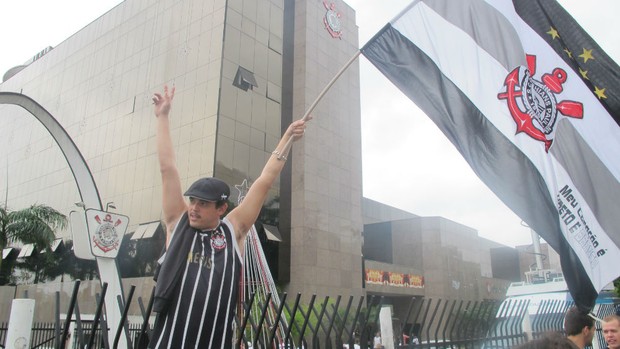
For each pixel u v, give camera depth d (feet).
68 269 110.93
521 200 16.98
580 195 17.07
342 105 116.88
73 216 30.78
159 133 11.00
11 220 90.89
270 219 98.02
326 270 101.09
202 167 91.25
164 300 9.12
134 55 116.57
